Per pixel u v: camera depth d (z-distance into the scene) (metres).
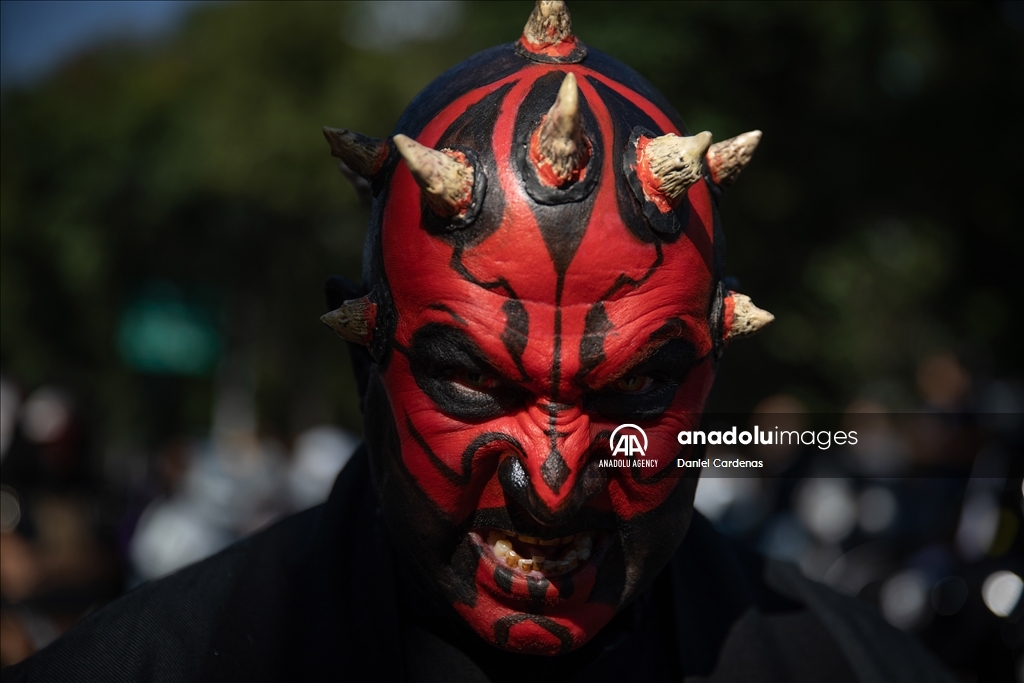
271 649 1.57
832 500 4.04
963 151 9.95
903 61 10.20
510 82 1.37
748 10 8.84
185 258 18.83
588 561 1.40
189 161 17.56
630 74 1.47
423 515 1.38
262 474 7.34
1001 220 9.91
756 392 9.65
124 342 12.16
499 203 1.27
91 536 3.70
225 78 18.17
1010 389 4.28
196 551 5.20
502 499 1.35
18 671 1.62
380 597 1.54
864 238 10.52
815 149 10.30
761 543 4.39
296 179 17.14
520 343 1.27
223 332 17.88
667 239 1.30
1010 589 2.82
